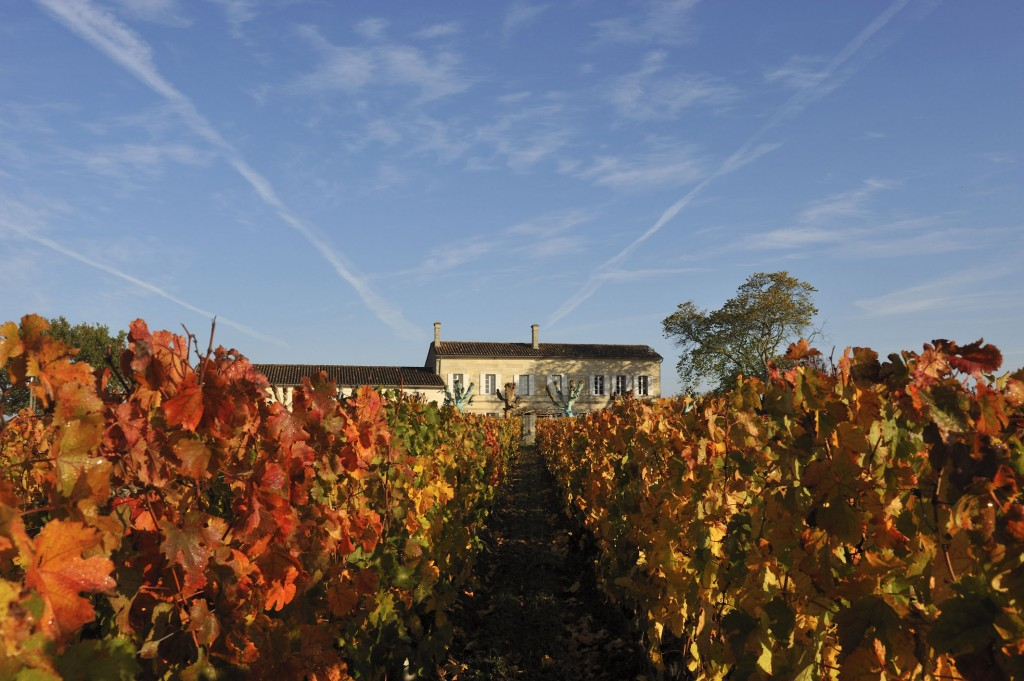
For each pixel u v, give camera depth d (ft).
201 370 7.72
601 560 23.06
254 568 8.77
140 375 7.37
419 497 18.28
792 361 10.57
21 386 6.03
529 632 20.98
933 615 7.18
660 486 16.10
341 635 12.37
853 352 8.66
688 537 13.20
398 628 14.16
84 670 5.67
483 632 21.15
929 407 7.25
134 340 7.38
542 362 169.99
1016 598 5.64
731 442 12.53
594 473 26.25
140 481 7.14
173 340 8.18
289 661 8.86
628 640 19.03
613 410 27.09
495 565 29.48
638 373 173.99
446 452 23.49
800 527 8.69
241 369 9.44
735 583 10.69
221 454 7.68
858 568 7.87
